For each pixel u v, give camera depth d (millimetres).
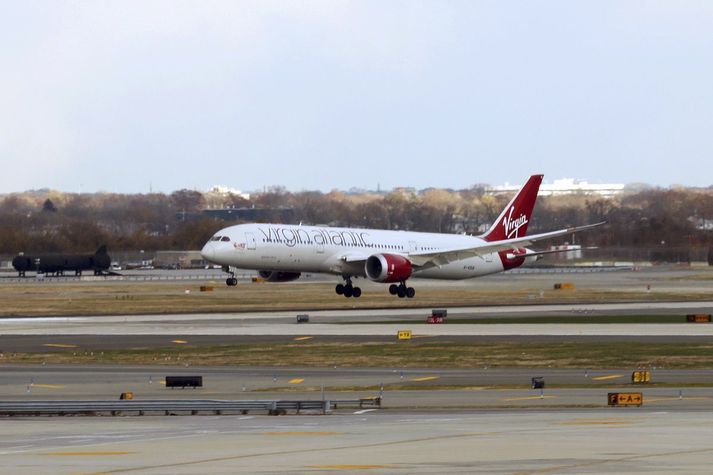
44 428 114875
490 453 92250
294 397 143000
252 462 88625
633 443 97750
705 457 89500
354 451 94250
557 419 118062
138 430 112312
